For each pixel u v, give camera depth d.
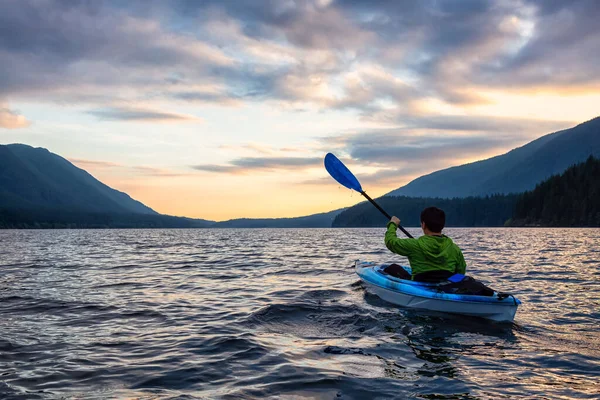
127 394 2.76
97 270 11.16
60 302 6.32
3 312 5.60
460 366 3.31
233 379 3.03
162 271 10.93
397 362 3.41
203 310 5.70
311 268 11.39
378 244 27.12
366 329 4.52
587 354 3.65
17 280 8.97
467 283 5.04
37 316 5.35
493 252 17.44
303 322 4.85
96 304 6.17
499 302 4.70
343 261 13.74
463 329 4.51
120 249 22.41
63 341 4.14
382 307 5.61
